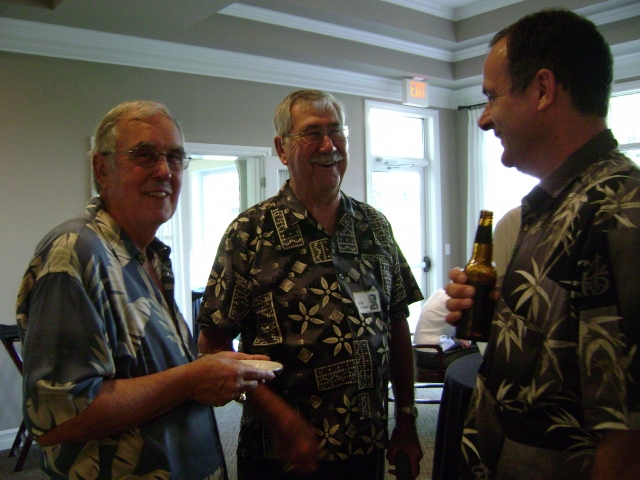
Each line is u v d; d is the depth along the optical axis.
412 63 5.25
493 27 4.94
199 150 4.32
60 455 0.90
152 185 1.04
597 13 4.54
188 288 4.56
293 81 4.85
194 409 1.04
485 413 0.88
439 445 2.09
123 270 0.99
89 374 0.84
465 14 5.11
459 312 1.00
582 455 0.74
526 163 0.88
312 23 4.46
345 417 1.23
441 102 6.08
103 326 0.88
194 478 1.00
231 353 1.11
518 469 0.80
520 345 0.80
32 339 0.84
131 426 0.89
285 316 1.28
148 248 1.16
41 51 3.59
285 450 1.14
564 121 0.81
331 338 1.26
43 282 0.86
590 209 0.74
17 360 3.14
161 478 0.93
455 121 6.26
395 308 1.49
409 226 6.03
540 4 4.62
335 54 4.67
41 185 3.63
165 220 1.09
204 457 1.04
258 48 4.29
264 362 1.09
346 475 1.23
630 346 0.66
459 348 3.49
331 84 5.12
